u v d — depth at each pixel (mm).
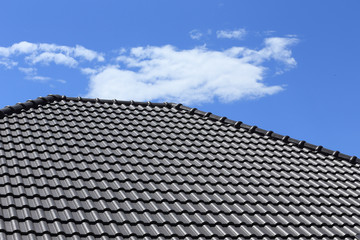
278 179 8977
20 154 8188
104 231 6414
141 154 8961
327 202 8375
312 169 9734
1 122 9438
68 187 7336
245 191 8227
